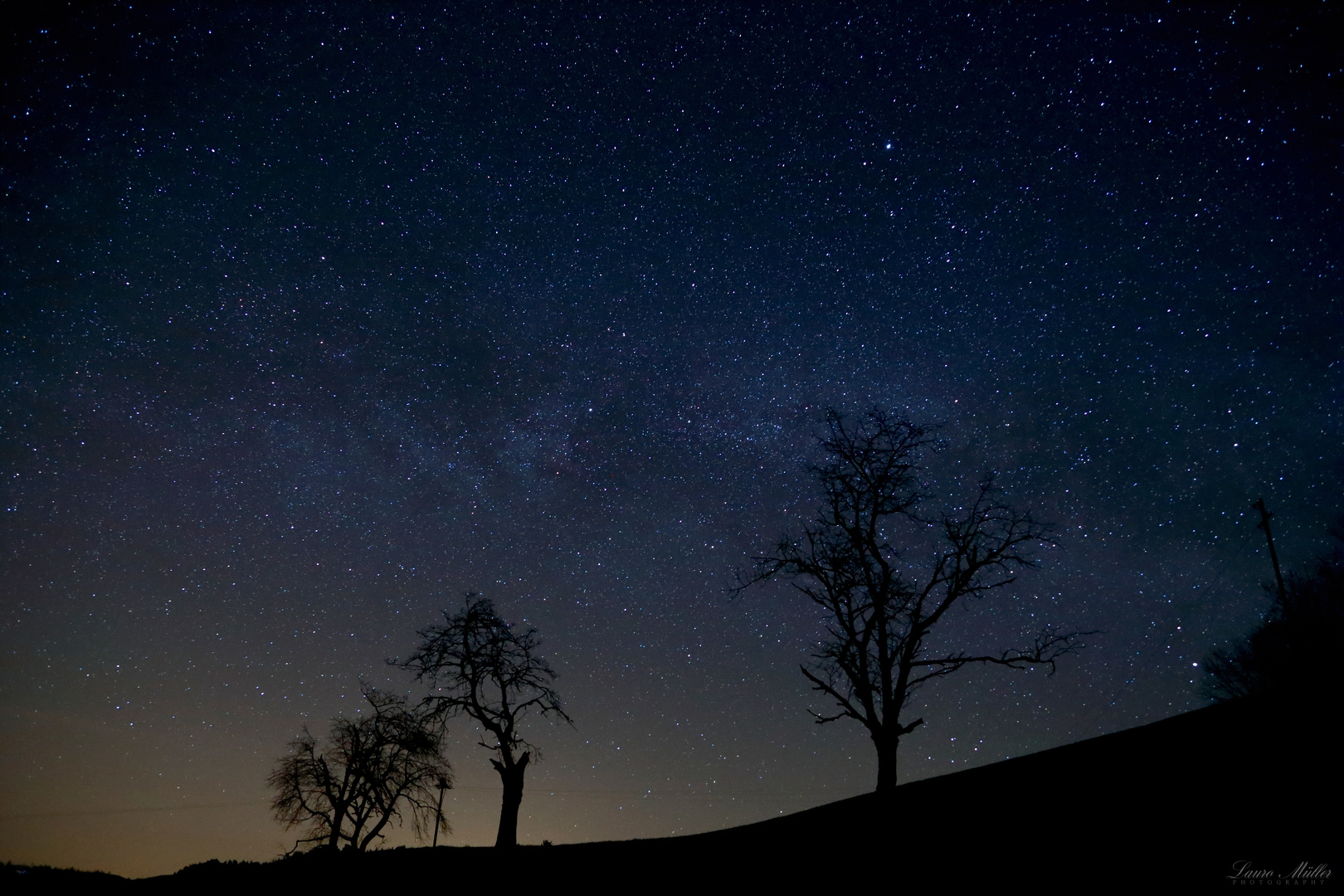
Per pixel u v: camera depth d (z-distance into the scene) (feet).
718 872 53.52
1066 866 34.71
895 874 41.32
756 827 69.51
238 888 77.71
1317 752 38.01
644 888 54.03
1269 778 36.96
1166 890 29.19
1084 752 55.01
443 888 67.15
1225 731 47.34
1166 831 34.94
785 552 75.10
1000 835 42.47
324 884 75.41
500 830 84.43
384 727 108.17
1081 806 42.50
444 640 93.15
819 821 62.49
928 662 68.59
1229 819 33.96
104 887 84.94
